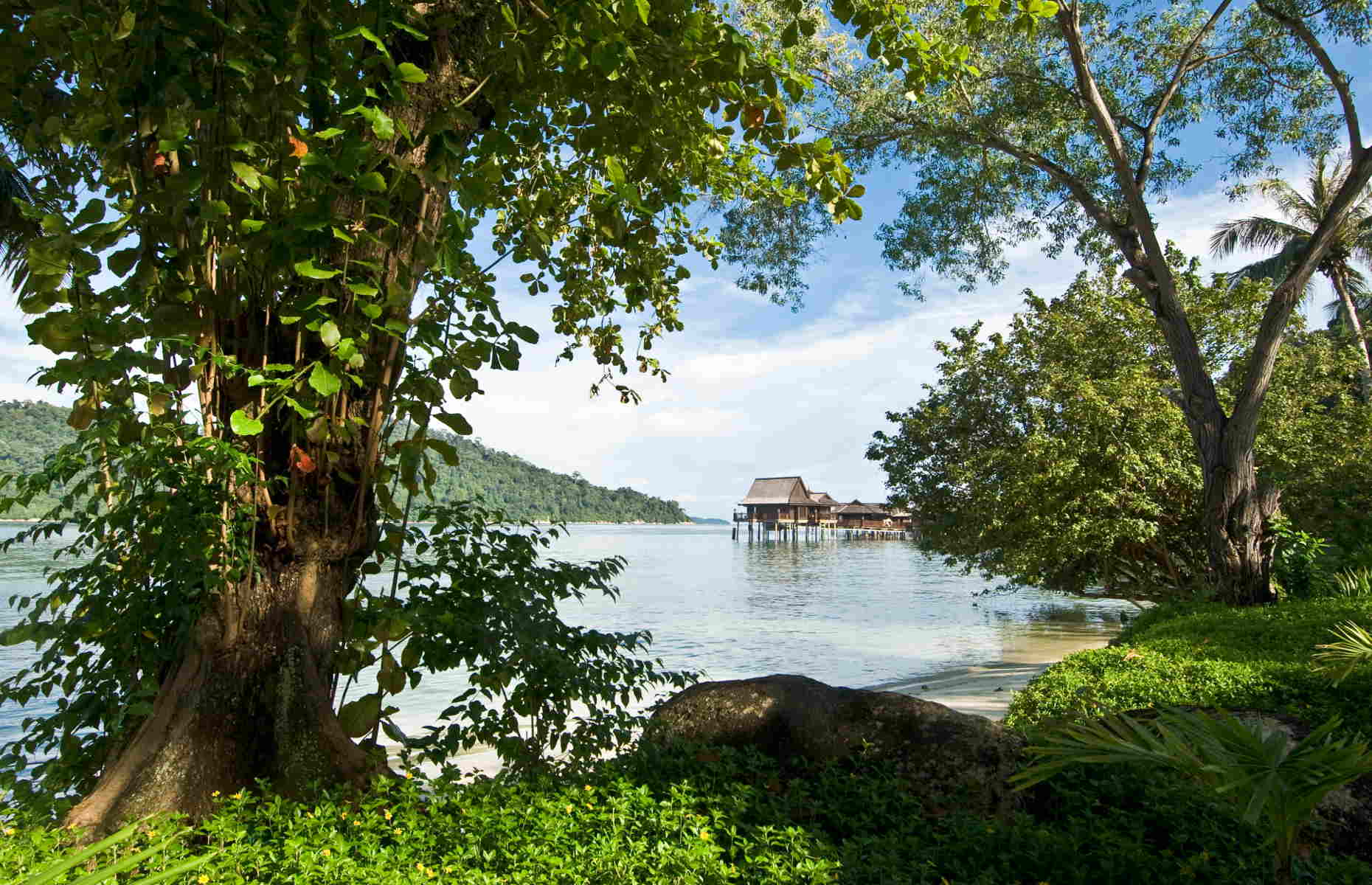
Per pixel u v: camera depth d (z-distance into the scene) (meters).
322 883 3.02
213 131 3.52
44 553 40.31
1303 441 17.78
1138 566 18.16
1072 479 16.03
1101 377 18.05
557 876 3.17
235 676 4.01
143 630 4.11
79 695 4.28
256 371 3.68
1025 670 16.84
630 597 34.94
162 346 3.69
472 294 4.17
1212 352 18.81
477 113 4.71
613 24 3.34
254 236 3.45
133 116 3.53
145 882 1.48
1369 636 6.98
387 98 4.01
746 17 10.47
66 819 3.62
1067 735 3.69
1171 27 14.71
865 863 3.64
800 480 93.38
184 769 3.79
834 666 17.69
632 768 4.67
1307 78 14.14
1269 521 12.99
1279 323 12.81
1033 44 14.16
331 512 4.30
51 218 3.27
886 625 25.28
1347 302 27.17
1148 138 14.41
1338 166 26.45
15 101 3.91
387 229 3.82
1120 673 8.00
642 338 7.07
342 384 3.84
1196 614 11.41
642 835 3.59
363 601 4.90
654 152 4.12
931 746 4.86
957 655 19.22
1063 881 3.50
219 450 3.53
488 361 4.14
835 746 5.01
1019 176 16.05
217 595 4.00
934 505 19.48
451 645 4.70
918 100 4.48
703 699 5.41
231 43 3.32
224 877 3.03
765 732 5.13
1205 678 7.37
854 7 4.07
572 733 5.11
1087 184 15.48
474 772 4.77
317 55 3.41
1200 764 3.05
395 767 8.33
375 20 3.42
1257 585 12.67
